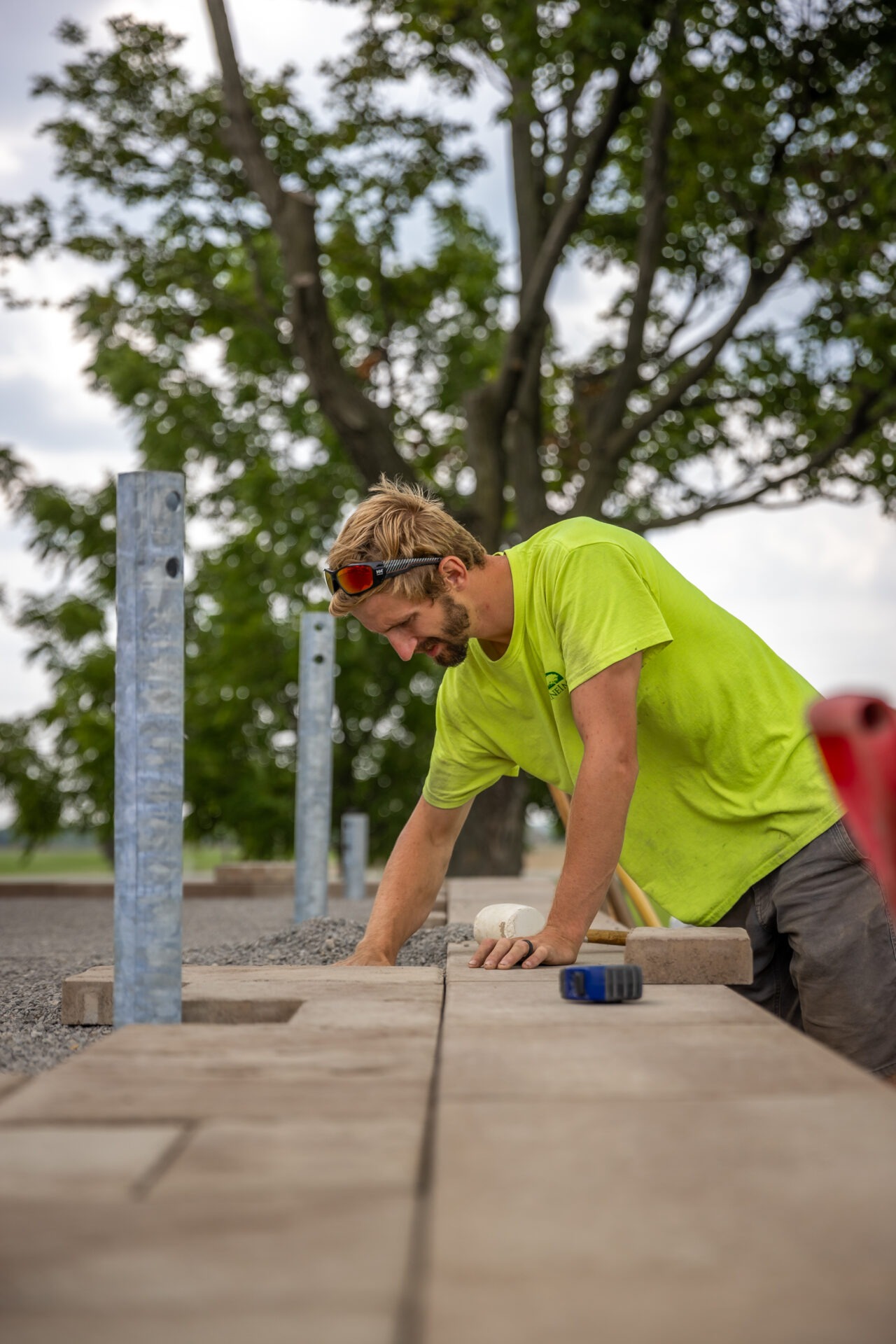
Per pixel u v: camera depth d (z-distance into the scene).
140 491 2.39
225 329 16.05
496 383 12.24
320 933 4.91
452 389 17.78
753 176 12.48
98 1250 1.02
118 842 2.38
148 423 19.91
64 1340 0.85
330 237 14.60
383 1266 0.98
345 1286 0.94
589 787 2.76
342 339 17.12
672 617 2.95
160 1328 0.87
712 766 3.03
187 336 14.52
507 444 13.55
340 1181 1.21
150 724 2.37
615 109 10.95
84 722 20.61
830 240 12.38
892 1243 1.03
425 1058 1.81
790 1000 3.20
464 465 16.78
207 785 18.91
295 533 19.23
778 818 2.99
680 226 13.09
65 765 22.22
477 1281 0.95
